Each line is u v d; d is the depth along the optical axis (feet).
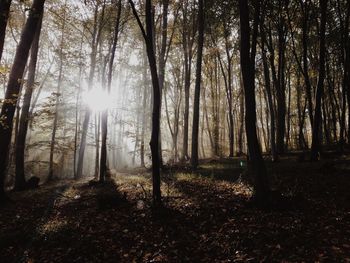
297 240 21.52
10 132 40.78
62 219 32.01
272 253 20.03
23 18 68.08
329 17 82.79
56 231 27.63
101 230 27.55
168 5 80.94
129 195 40.37
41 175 117.29
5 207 39.22
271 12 64.69
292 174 44.21
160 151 68.95
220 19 88.28
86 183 61.52
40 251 24.11
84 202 39.93
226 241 22.61
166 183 46.39
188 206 31.81
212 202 32.58
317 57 96.63
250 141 30.35
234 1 75.20
